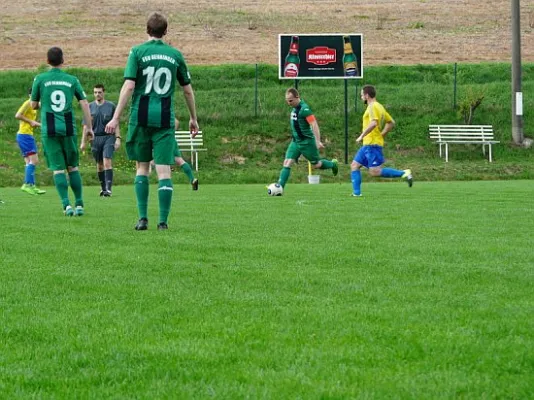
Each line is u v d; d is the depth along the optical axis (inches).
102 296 469.4
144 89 786.8
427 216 988.6
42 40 3698.3
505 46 3708.2
